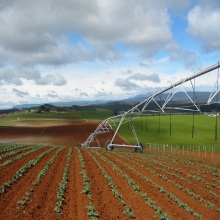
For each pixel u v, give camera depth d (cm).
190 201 2352
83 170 3089
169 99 4344
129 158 4619
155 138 9612
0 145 5278
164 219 1870
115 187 2497
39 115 17688
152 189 2580
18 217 1684
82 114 17500
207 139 9550
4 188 2166
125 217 1852
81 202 2072
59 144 8956
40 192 2198
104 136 9762
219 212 2172
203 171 3881
